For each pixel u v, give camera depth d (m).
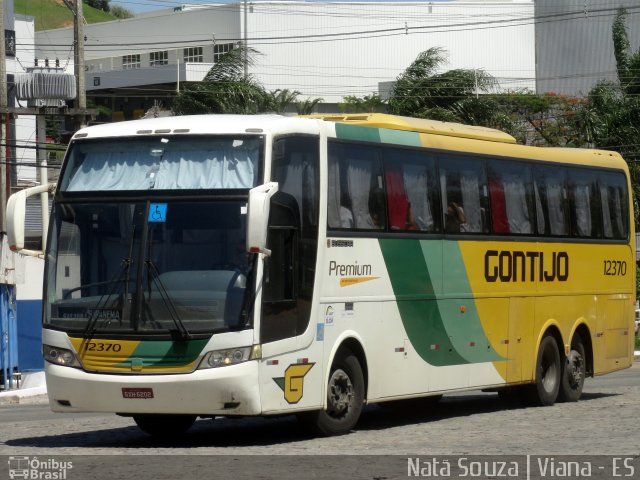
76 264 14.10
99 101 80.75
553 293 20.12
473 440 14.54
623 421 17.03
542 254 19.83
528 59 83.00
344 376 15.27
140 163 14.20
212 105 46.72
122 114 80.25
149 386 13.42
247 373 13.38
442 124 17.95
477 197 18.20
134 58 86.25
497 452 13.16
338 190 15.17
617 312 22.23
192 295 13.53
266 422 18.17
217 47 80.19
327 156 14.98
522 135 55.41
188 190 13.85
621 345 22.42
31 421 18.56
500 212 18.73
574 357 20.86
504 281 18.77
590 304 21.33
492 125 51.91
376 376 15.83
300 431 15.12
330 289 14.89
